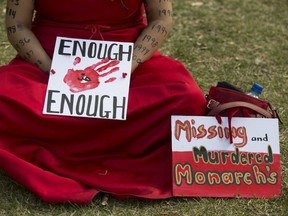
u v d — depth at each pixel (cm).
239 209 363
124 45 396
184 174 368
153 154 385
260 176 373
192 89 383
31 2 399
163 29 404
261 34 591
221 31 591
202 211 361
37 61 389
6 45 547
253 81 511
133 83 390
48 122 367
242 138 378
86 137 379
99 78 381
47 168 374
